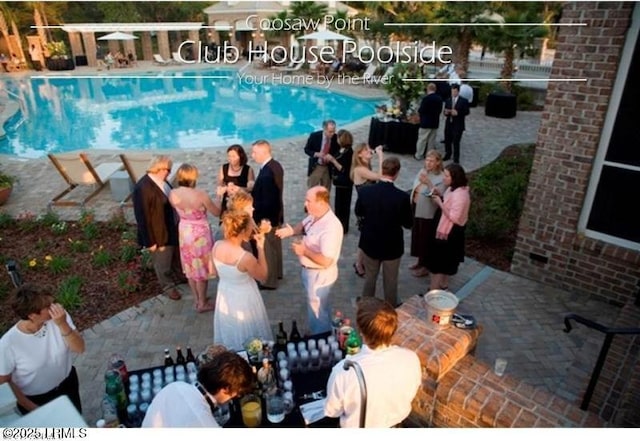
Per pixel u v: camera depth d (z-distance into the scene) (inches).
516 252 224.2
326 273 160.4
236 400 111.2
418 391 113.0
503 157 408.5
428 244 206.7
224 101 805.9
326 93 782.5
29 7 1002.1
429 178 204.5
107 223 279.3
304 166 394.9
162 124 668.7
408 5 983.0
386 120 430.6
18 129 637.9
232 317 145.9
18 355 108.8
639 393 124.9
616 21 170.4
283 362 119.4
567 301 205.3
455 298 121.2
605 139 187.5
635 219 189.5
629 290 195.8
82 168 309.3
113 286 218.4
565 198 202.7
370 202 176.1
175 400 87.8
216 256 141.6
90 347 178.5
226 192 209.5
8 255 245.8
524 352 174.6
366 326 90.9
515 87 666.2
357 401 91.6
